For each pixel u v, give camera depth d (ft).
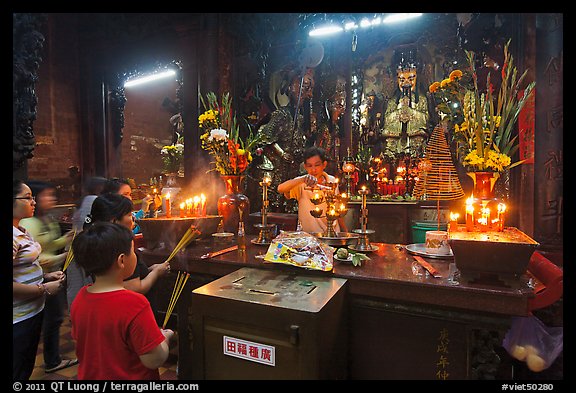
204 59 16.10
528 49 11.95
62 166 19.61
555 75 11.28
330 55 18.98
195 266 7.50
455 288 5.40
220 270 7.26
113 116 20.47
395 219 16.35
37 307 6.78
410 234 16.21
